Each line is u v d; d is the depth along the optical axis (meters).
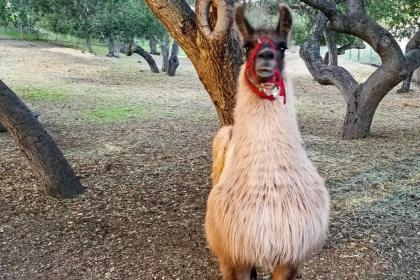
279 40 2.42
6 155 6.66
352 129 8.08
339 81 8.32
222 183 2.58
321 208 2.53
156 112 11.02
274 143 2.37
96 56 23.70
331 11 7.57
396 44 7.56
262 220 2.38
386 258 3.73
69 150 7.14
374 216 4.48
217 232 2.60
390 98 13.63
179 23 4.12
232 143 2.64
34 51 21.53
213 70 4.09
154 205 4.92
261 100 2.37
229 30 3.87
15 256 3.87
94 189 5.36
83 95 13.09
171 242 4.07
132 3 16.98
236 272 2.70
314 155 6.77
